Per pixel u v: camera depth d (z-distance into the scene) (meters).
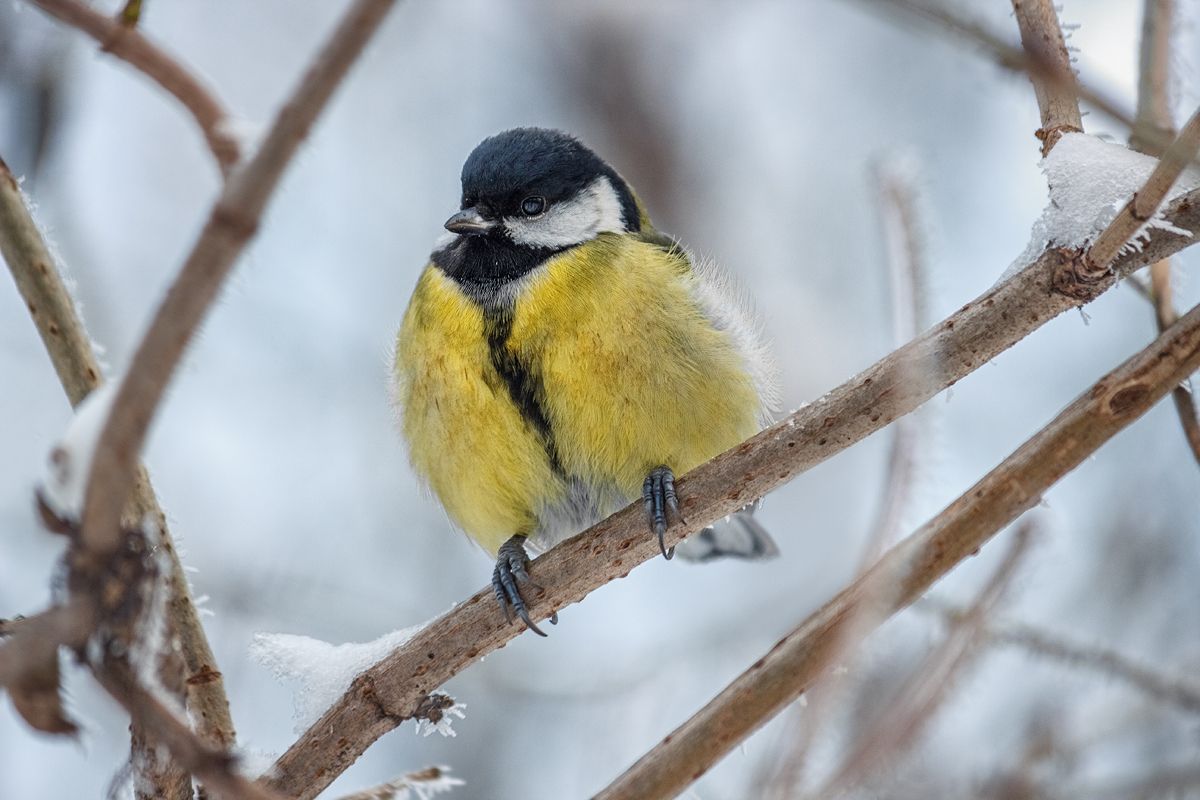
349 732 5.89
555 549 6.57
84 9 3.77
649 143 13.45
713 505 6.40
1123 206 5.02
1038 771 7.94
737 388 8.09
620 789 4.89
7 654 3.51
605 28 13.98
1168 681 7.65
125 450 3.53
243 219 3.39
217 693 5.32
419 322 8.26
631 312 7.82
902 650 7.61
